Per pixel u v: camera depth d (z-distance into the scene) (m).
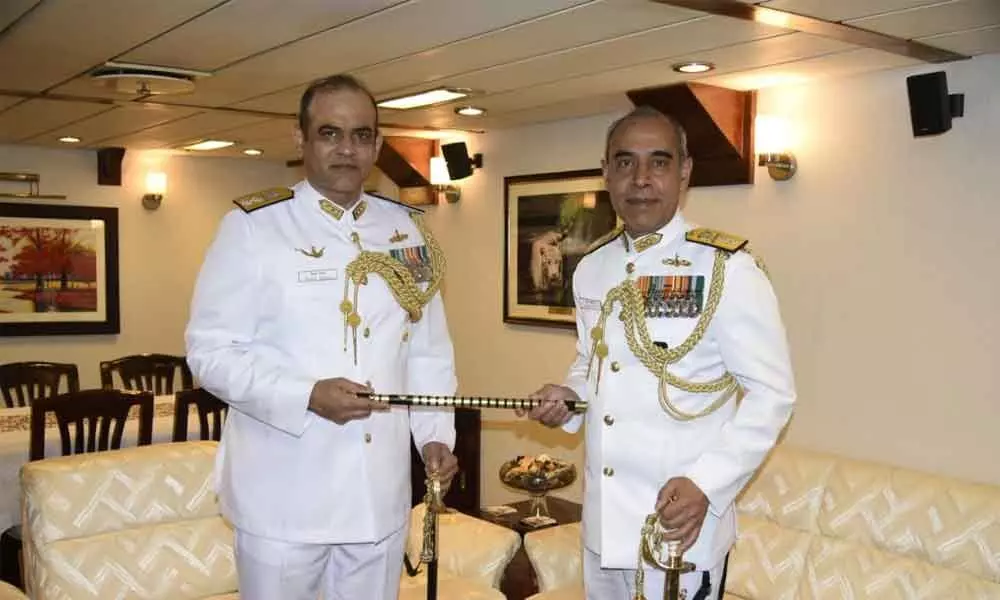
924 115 2.98
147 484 3.00
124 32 2.78
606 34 2.74
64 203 5.87
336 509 1.80
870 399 3.28
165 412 4.48
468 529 3.35
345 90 1.81
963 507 2.72
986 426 2.96
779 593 2.99
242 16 2.58
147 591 2.89
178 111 4.29
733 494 1.74
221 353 1.77
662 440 1.81
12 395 5.51
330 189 1.85
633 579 1.88
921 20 2.52
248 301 1.80
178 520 3.04
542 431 4.58
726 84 3.49
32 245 5.76
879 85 3.21
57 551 2.80
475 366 5.04
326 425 1.79
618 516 1.83
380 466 1.85
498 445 4.87
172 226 6.27
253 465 1.82
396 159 5.15
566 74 3.34
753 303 1.77
